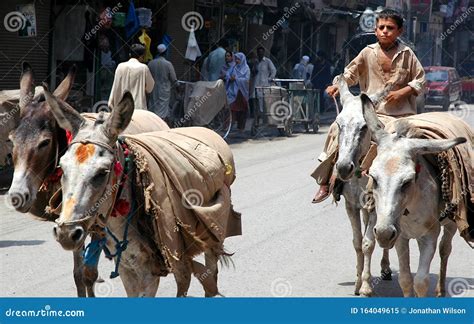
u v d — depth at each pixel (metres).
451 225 7.94
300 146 21.22
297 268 9.33
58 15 19.31
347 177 8.01
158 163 6.29
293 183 15.20
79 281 7.11
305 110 24.12
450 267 9.70
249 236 10.84
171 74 19.12
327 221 11.95
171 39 24.62
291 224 11.68
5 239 10.46
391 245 6.26
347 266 9.48
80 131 5.70
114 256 6.14
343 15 34.84
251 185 14.92
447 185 7.13
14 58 18.75
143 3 22.95
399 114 8.96
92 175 5.46
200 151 6.84
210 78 22.72
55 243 10.27
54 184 6.96
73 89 19.38
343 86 8.69
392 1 41.22
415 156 6.59
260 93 22.98
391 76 9.16
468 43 51.94
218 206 6.61
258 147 20.81
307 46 33.69
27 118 6.95
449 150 7.22
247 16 28.48
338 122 8.25
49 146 6.89
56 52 19.50
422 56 46.09
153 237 6.15
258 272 9.09
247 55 28.70
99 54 19.50
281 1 29.72
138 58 14.20
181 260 6.41
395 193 6.30
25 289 8.23
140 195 6.09
